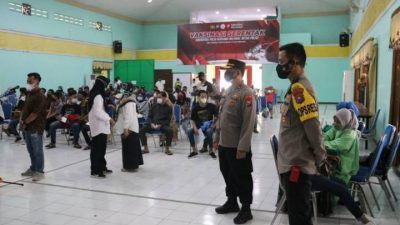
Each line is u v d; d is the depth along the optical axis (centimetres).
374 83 845
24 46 1384
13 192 470
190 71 2092
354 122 370
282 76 232
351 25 1806
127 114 571
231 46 1414
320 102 1998
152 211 401
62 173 569
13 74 1335
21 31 1368
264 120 1325
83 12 1734
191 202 430
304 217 224
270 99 1407
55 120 877
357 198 419
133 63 1988
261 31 1378
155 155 708
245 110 344
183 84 1856
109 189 484
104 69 1911
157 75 2100
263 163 636
